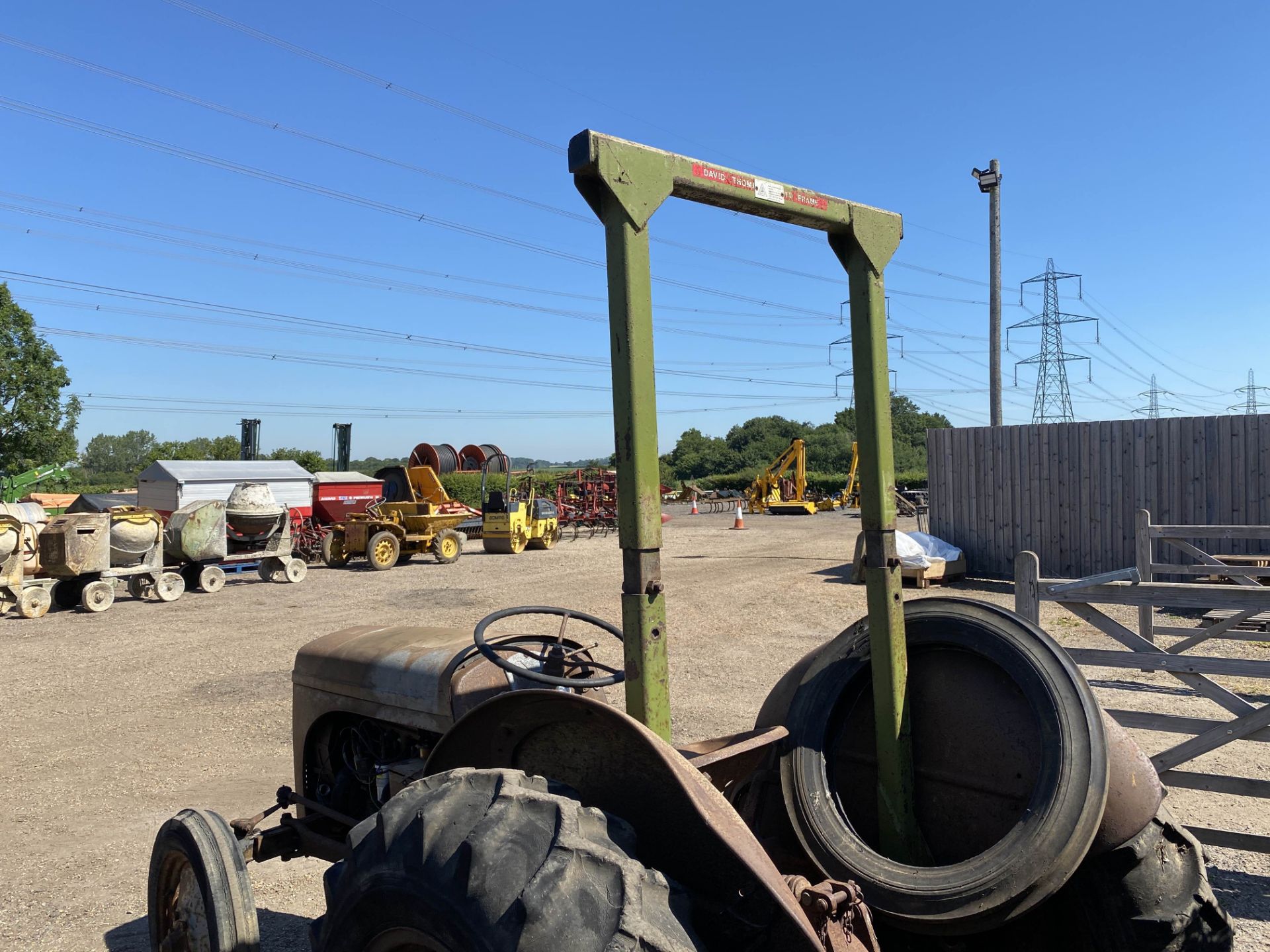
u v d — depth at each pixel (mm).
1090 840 2016
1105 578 4738
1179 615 9969
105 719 7086
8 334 35938
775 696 2715
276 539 16109
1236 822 4402
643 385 1938
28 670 8977
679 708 6879
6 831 4836
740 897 1652
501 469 28484
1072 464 12789
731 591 13430
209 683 8266
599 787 1856
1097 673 7430
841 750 2557
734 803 2516
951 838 2367
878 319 2506
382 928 1701
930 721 2471
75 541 12539
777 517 37031
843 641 2686
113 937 3643
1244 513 11562
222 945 2506
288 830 3434
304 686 3691
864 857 2189
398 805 1812
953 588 12469
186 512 14703
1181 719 4246
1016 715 2328
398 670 3273
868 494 2467
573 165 1929
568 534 29031
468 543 25500
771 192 2270
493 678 3150
